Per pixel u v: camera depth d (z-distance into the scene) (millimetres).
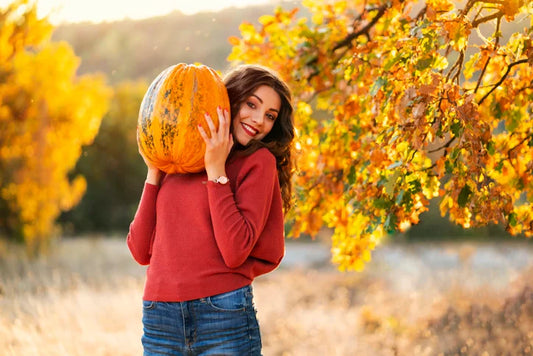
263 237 2504
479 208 3158
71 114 13500
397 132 3240
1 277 10094
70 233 25984
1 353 5309
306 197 4145
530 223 3598
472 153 3031
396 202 3244
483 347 6227
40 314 6777
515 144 3771
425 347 6551
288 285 12188
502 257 16750
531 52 3252
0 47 12273
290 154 2926
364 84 3775
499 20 3396
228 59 4395
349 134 4016
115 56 46219
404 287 11172
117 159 28141
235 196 2441
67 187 15273
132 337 6566
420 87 3062
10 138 13336
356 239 4090
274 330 7910
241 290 2404
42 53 12898
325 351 6582
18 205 14438
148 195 2623
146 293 2473
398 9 3848
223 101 2453
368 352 6480
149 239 2615
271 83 2580
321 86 4328
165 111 2391
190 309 2367
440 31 3131
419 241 22844
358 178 3895
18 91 12820
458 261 15680
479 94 3738
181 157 2416
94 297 8953
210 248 2387
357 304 9922
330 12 4359
